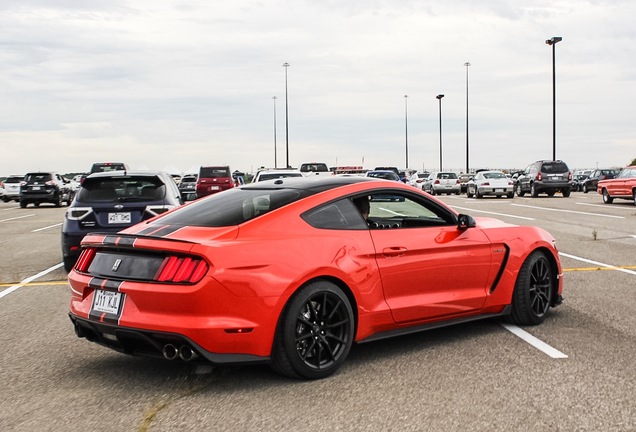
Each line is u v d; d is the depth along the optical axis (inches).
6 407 165.3
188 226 185.3
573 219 772.6
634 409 154.3
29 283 377.7
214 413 157.3
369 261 194.2
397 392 169.8
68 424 152.4
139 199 398.9
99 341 187.8
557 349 209.6
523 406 157.3
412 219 222.4
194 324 165.8
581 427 143.6
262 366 197.0
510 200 1339.8
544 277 246.5
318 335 182.2
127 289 173.8
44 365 204.7
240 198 202.1
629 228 648.4
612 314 261.3
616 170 1753.2
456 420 149.0
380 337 201.2
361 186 205.8
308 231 186.4
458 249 217.8
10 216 1082.1
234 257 170.1
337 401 163.8
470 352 207.8
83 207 395.2
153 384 182.1
